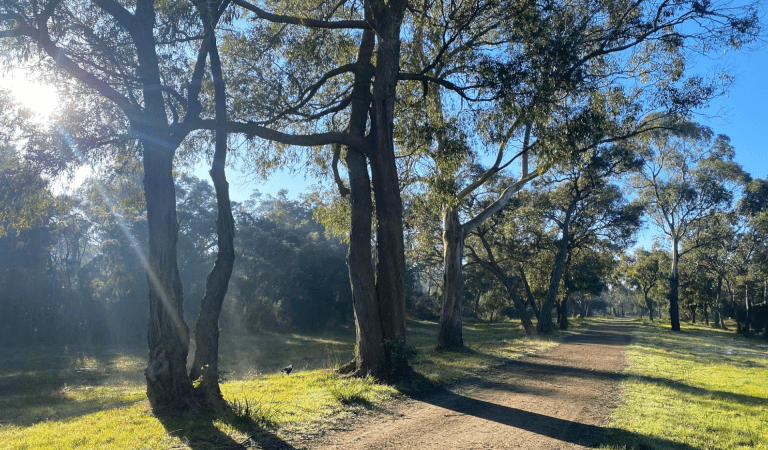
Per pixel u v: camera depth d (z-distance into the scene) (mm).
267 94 12312
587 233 39094
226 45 12789
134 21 9172
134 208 13227
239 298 44656
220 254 9125
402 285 12453
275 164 15164
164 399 8164
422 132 14125
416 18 14664
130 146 11375
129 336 39531
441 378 12211
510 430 7547
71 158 9906
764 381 13828
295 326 46969
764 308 45125
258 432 7023
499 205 22812
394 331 12148
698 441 7160
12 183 9430
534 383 12328
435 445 6609
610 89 15609
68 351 31969
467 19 13992
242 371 20844
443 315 21219
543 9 12820
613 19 14602
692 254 57812
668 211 48062
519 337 31031
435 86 16750
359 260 12297
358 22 12383
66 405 13094
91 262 46594
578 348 23281
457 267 21438
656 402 10086
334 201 17250
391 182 12633
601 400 10180
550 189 36156
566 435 7336
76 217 38844
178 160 14016
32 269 36750
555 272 35125
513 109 13133
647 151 33125
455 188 14617
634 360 18156
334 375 12109
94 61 10711
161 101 9156
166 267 8516
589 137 13656
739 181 45094
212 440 6633
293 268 47031
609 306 146625
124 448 6242
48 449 6266
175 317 8469
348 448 6418
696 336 39344
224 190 9391
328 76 13359
